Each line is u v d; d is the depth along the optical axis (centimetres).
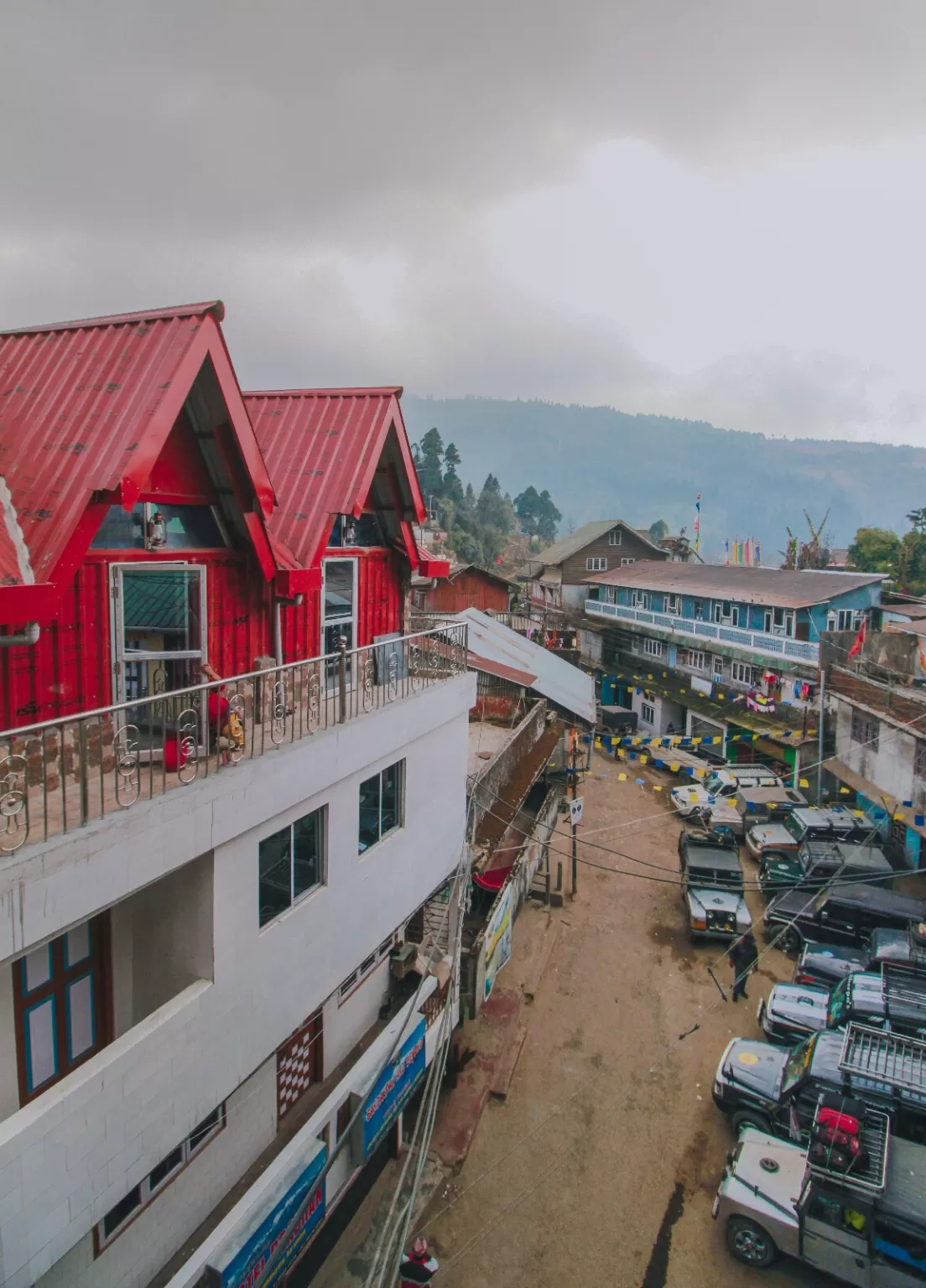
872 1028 1296
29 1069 719
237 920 811
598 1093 1495
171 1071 723
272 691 880
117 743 684
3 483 724
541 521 12912
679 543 5841
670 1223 1221
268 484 924
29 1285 588
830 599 2883
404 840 1208
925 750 2131
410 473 1254
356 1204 1195
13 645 643
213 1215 888
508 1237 1178
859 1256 1052
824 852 2173
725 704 3347
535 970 1872
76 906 606
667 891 2319
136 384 772
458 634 1406
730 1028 1695
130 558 820
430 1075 1303
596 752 3656
